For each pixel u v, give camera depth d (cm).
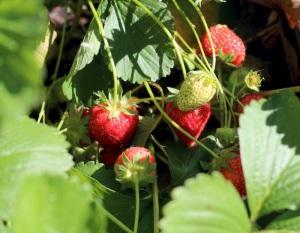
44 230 29
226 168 44
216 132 46
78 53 46
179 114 46
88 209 30
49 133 38
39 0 28
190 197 32
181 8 51
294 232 37
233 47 50
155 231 42
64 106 53
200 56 51
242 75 49
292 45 55
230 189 34
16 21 27
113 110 46
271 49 57
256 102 39
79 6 56
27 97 27
